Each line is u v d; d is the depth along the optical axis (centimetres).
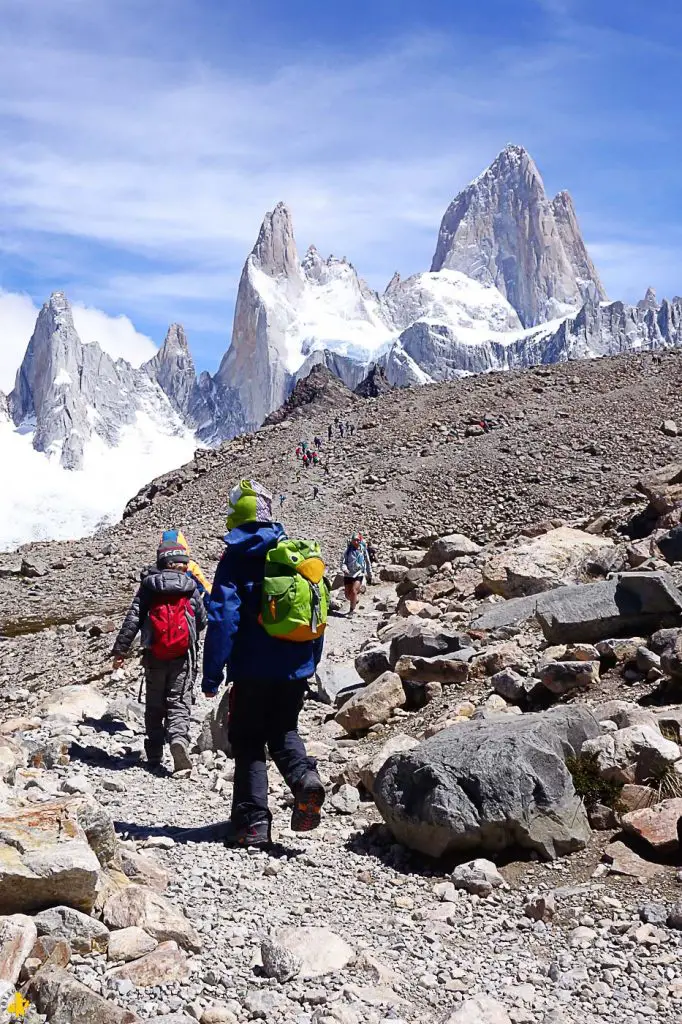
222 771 867
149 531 5134
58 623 3300
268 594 625
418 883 604
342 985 444
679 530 1471
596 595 1052
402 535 3809
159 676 904
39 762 867
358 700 1009
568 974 468
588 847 621
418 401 6369
